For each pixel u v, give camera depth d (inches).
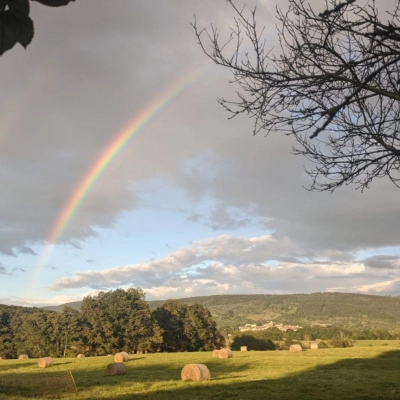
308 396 772.0
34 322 3147.1
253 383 968.3
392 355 1756.9
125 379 1100.5
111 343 3014.3
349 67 156.5
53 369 1497.3
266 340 3275.1
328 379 1015.0
